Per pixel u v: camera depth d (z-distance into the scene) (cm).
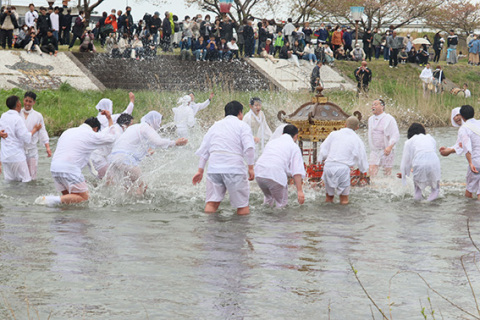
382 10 4550
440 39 4069
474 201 937
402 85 3259
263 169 855
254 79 3098
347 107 2472
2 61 2714
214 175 830
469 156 945
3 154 1045
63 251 617
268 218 801
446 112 2584
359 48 3644
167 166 1271
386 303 484
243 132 827
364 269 571
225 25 3203
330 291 510
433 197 945
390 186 1059
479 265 587
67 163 879
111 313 456
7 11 2839
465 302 489
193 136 1786
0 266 562
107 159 998
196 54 3166
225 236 694
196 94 2528
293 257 609
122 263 580
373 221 786
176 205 883
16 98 1046
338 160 913
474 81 3816
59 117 2031
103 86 2775
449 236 705
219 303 479
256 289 512
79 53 3003
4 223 739
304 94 2644
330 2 4281
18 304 472
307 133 1077
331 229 737
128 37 3105
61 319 445
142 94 2559
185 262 586
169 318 448
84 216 791
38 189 989
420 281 539
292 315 456
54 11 2942
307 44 3388
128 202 897
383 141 1173
